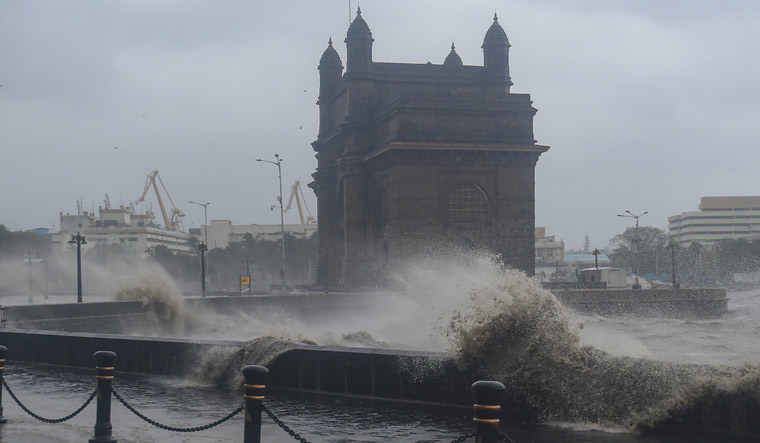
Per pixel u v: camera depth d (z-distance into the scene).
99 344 34.34
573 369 23.22
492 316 24.86
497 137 117.62
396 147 113.25
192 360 30.80
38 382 30.58
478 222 116.88
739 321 84.00
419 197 114.75
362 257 124.56
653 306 101.00
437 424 21.97
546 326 24.61
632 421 21.53
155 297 74.81
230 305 82.00
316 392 27.36
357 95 126.56
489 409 12.26
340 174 131.12
